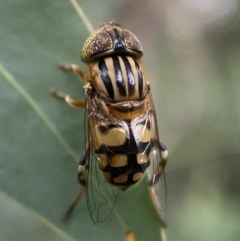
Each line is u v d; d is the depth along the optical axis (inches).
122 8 4.4
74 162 2.5
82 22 2.5
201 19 4.8
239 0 4.7
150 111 2.5
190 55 4.6
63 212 2.4
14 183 2.4
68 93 2.5
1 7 2.4
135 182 2.4
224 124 4.3
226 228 3.7
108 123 2.4
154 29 4.6
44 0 2.4
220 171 4.1
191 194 4.0
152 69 4.5
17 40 2.4
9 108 2.4
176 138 4.2
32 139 2.4
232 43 4.6
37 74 2.5
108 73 2.5
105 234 2.4
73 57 2.5
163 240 2.4
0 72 2.4
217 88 4.4
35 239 3.4
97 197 2.4
